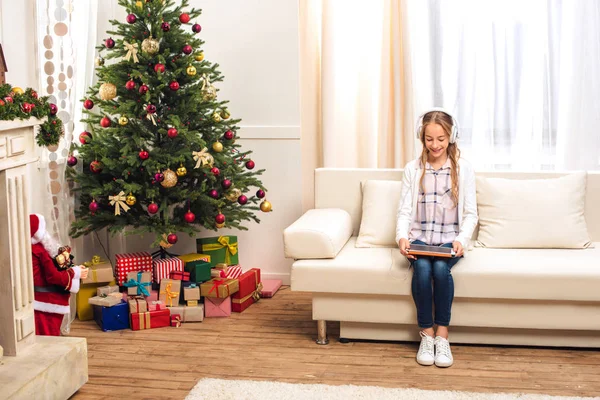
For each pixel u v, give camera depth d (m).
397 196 3.38
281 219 4.12
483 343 3.05
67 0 3.25
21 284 2.55
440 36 3.98
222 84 4.08
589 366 2.82
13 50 3.10
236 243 3.88
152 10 3.37
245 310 3.67
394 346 3.10
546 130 3.95
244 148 4.10
